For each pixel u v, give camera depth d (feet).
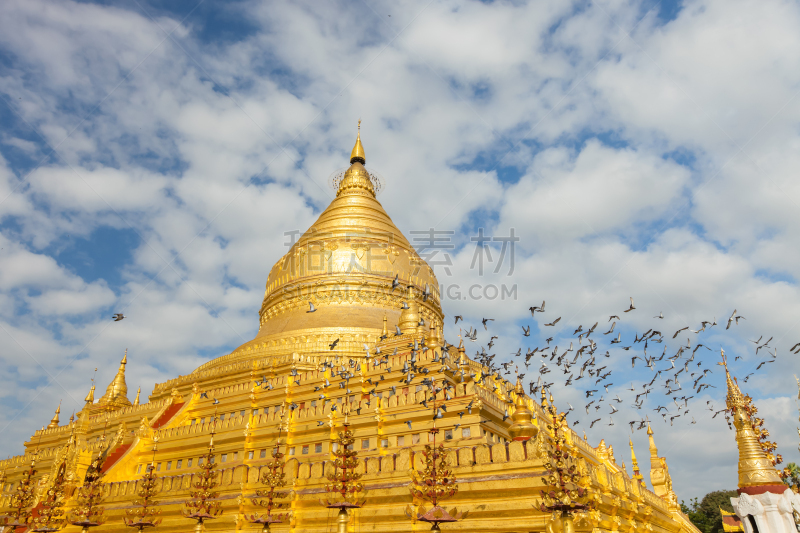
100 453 162.91
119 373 281.74
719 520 319.27
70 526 142.61
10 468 204.23
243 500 122.93
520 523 94.53
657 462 207.51
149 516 131.23
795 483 135.23
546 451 96.12
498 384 157.48
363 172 276.82
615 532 115.03
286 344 198.08
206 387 199.93
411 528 104.12
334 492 113.19
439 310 239.09
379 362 153.17
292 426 145.28
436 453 103.76
